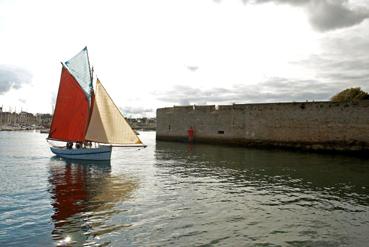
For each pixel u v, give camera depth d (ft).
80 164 87.66
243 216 40.04
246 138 137.39
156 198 48.47
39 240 31.45
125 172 73.41
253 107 135.23
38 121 627.87
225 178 65.62
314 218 39.58
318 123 118.32
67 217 38.63
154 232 34.01
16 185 57.72
